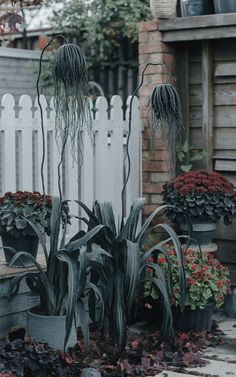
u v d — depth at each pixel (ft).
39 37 34.68
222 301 17.98
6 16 18.90
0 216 15.93
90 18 31.45
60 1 31.86
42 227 15.93
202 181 19.16
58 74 15.07
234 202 19.24
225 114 20.92
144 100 21.35
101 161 20.18
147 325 18.69
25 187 18.22
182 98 21.53
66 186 19.31
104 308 15.61
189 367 15.37
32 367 14.01
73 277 14.23
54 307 15.20
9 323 15.88
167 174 21.04
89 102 16.84
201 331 17.74
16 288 15.07
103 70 32.45
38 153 18.57
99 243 15.89
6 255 16.25
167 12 20.79
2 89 30.89
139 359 15.51
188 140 21.49
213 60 20.99
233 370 15.21
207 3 20.65
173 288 17.26
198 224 19.07
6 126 17.56
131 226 16.08
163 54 21.09
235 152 20.85
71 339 15.21
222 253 21.08
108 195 20.49
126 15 30.42
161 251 15.93
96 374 14.08
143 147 21.44
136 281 15.12
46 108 18.62
